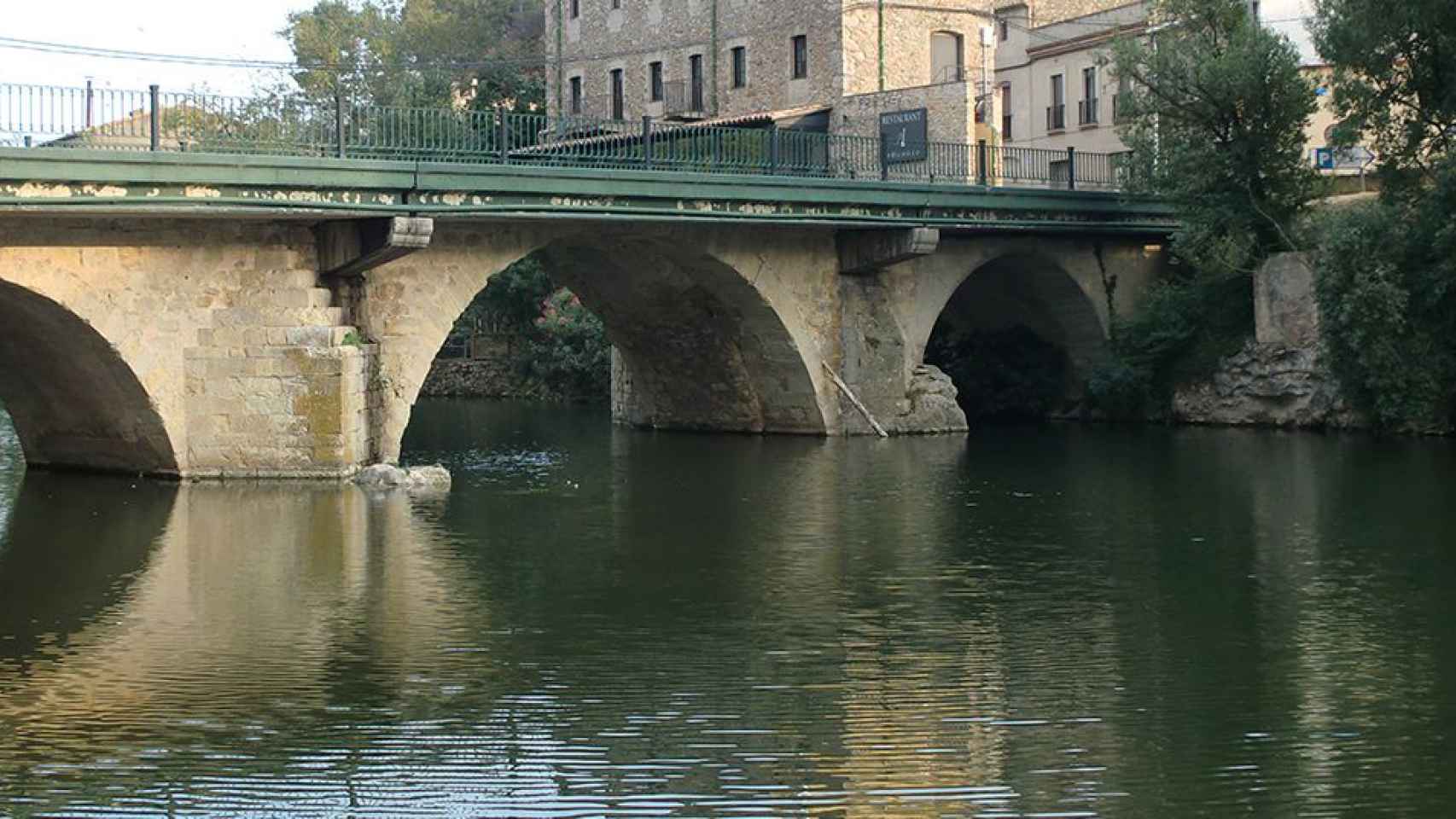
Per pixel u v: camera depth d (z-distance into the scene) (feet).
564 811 38.17
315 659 50.98
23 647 52.31
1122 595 60.80
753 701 46.73
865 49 146.10
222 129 85.20
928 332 125.29
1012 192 121.60
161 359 84.64
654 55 166.40
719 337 121.80
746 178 104.42
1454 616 57.26
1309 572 65.16
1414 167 119.96
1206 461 103.71
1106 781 39.96
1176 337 133.28
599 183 96.43
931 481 93.97
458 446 118.21
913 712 45.68
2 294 80.12
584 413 155.94
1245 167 126.93
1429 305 116.06
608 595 60.85
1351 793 39.17
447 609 58.23
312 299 88.69
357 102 92.79
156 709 45.70
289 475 88.28
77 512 78.02
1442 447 109.19
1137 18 165.07
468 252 97.14
